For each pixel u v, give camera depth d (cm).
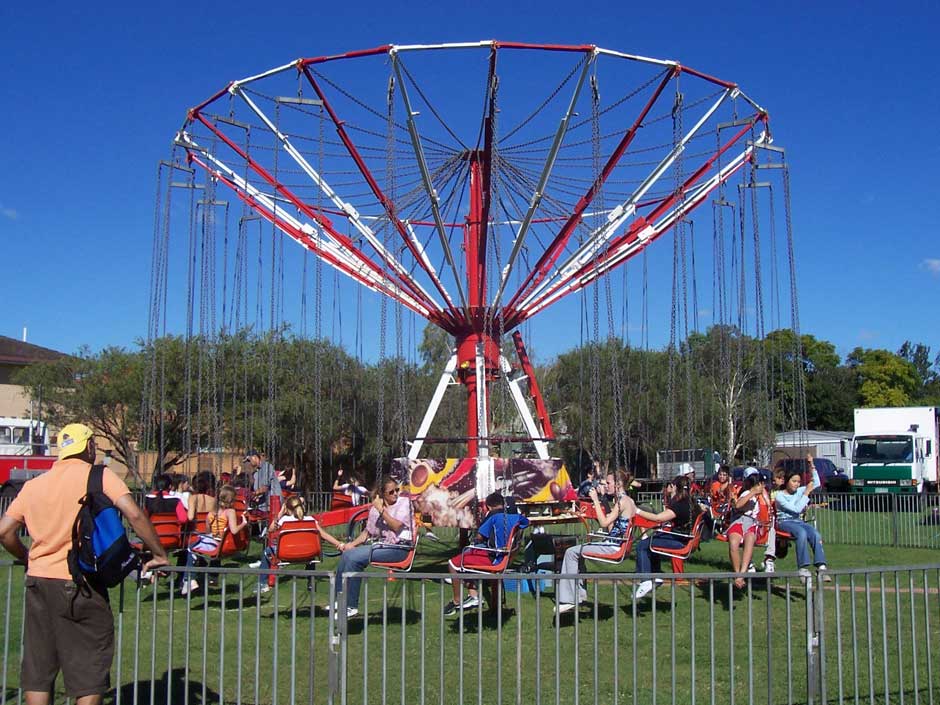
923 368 10712
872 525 1900
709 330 3123
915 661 638
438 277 1822
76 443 589
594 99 1330
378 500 1094
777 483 1292
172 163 1582
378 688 732
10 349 5006
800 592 1170
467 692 718
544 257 1750
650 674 769
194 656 833
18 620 978
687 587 1193
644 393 3244
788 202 1557
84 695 556
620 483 1396
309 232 1781
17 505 578
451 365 1859
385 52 1306
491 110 1338
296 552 1073
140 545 1124
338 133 1523
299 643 885
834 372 7550
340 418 3109
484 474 1441
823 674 609
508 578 587
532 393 1934
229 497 1226
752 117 1552
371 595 1175
